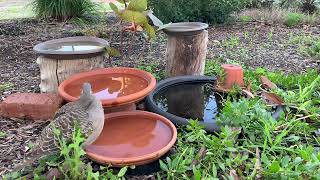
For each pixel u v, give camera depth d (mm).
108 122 870
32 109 992
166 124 860
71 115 731
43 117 997
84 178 695
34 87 1236
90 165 721
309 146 754
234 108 847
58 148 715
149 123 870
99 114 746
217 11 2238
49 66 1026
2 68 1453
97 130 744
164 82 1120
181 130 896
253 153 791
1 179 737
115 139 806
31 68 1450
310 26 2213
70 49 1053
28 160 718
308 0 2613
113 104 842
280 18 2326
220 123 862
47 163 723
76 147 672
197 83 1153
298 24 2254
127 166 732
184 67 1210
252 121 875
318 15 2439
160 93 1102
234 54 1608
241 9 2510
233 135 798
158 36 1908
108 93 911
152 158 737
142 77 993
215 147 775
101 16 2496
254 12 2447
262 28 2162
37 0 2469
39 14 2447
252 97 998
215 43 1808
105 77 1003
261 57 1583
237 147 798
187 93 1130
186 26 1239
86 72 993
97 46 1085
